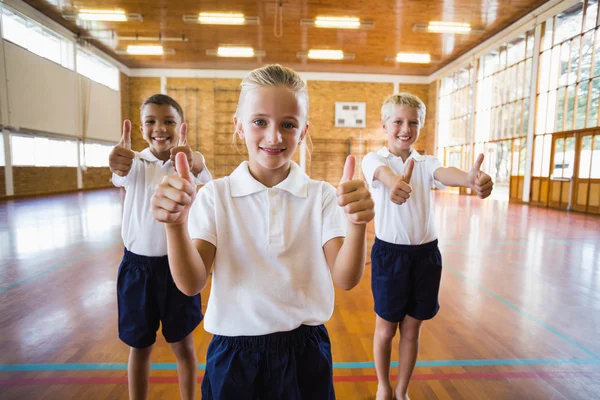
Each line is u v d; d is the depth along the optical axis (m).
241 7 9.60
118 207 8.24
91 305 2.73
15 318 2.50
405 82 15.81
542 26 9.57
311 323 0.83
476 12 9.92
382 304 1.49
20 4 9.38
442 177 1.42
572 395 1.75
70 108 11.76
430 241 1.50
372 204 0.68
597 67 8.14
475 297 3.03
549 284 3.37
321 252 0.84
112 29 11.40
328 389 0.83
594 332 2.41
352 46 12.58
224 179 0.87
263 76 0.75
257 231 0.82
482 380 1.87
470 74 12.91
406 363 1.58
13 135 9.62
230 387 0.78
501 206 9.87
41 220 6.32
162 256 1.31
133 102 15.43
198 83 15.34
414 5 9.42
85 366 1.93
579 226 6.56
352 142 15.77
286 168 0.86
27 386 1.75
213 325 0.81
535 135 10.05
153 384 1.79
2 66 9.05
